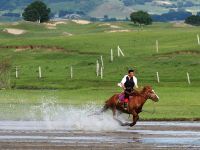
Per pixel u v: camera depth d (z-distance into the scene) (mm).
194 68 82812
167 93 60125
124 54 98438
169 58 89688
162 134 32500
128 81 35969
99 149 27328
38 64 95125
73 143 28938
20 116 41062
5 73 74688
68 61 96250
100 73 84375
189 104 50344
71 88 71250
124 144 28750
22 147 27703
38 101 53219
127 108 35781
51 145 28281
